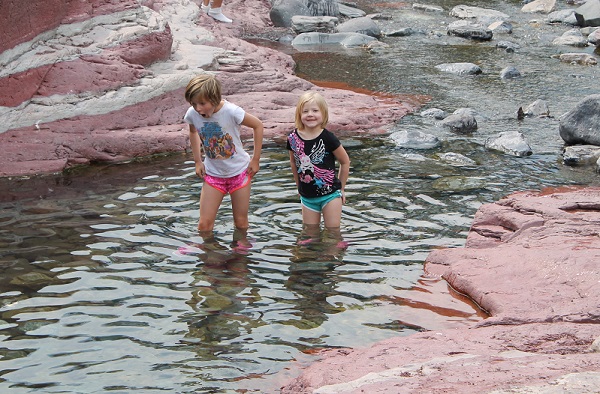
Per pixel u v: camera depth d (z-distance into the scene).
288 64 14.75
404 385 4.16
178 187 8.57
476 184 8.54
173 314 5.64
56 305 5.76
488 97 12.80
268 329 5.43
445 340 5.02
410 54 16.31
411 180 8.66
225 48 14.48
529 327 5.09
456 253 6.55
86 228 7.29
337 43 17.53
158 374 4.84
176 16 15.91
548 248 6.34
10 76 9.44
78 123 9.82
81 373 4.85
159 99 10.72
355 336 5.36
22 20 9.69
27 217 7.59
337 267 6.48
